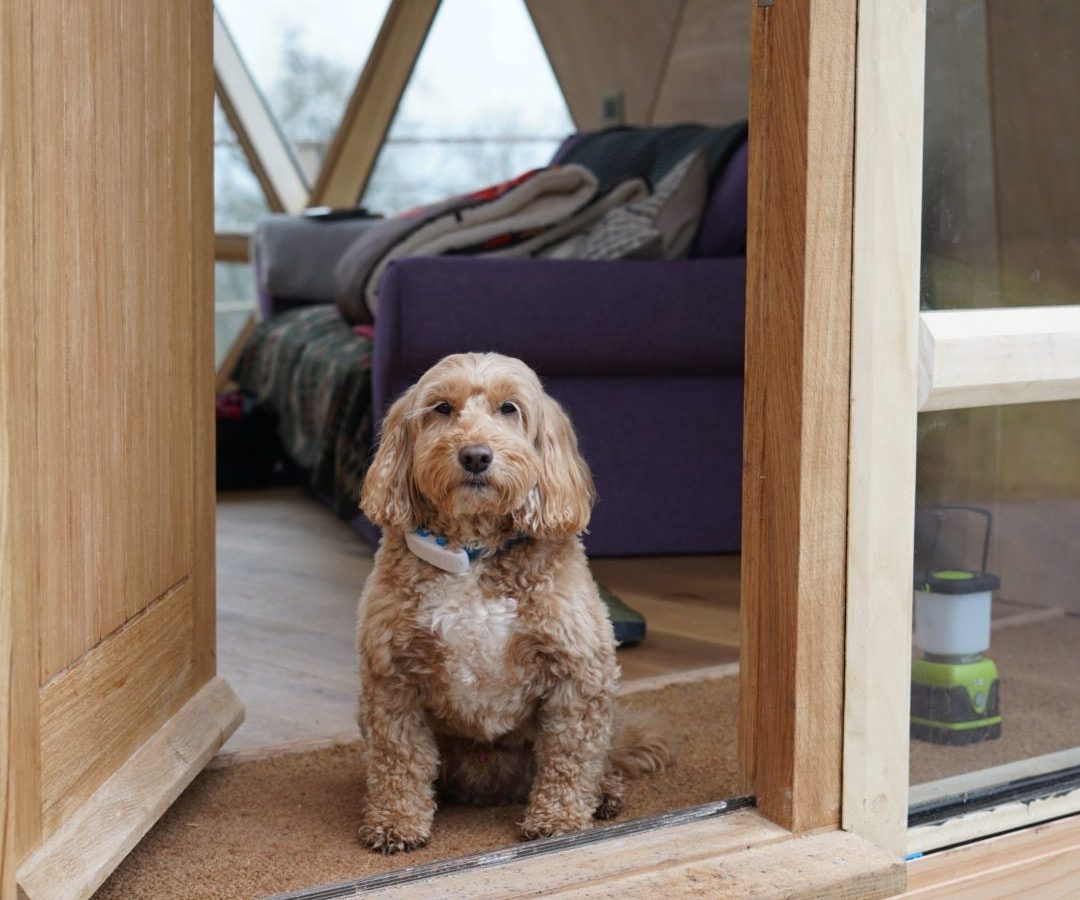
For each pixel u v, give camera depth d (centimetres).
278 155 647
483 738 170
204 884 154
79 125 138
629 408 342
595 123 532
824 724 156
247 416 477
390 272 313
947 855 162
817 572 153
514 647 161
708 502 353
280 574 337
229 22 617
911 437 156
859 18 148
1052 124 168
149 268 163
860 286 151
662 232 342
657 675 243
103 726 147
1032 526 171
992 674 171
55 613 133
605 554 348
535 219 364
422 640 161
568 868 146
